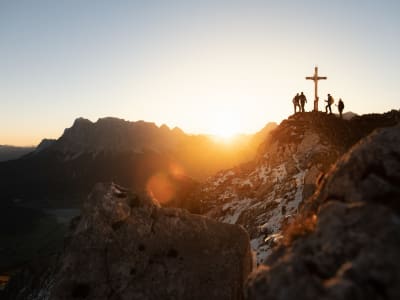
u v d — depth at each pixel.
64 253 15.69
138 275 14.59
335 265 6.89
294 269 7.14
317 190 11.27
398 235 6.64
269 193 36.75
